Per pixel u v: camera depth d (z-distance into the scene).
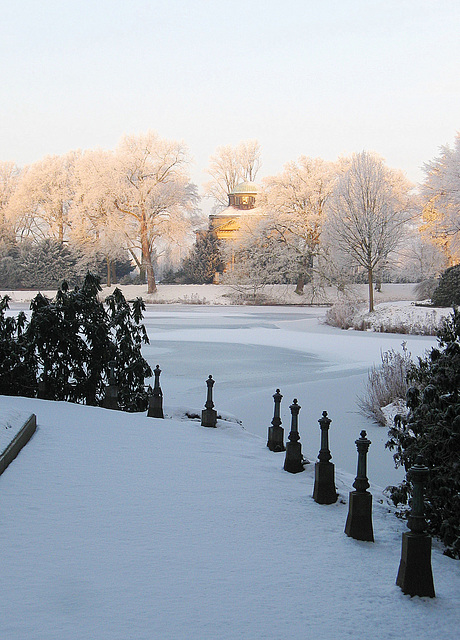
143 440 9.71
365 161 63.31
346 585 4.89
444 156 66.00
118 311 15.66
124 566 4.96
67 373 14.73
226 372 21.73
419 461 5.09
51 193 95.25
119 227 81.81
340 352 28.27
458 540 6.03
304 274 81.69
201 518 6.22
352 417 14.09
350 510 6.10
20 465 7.73
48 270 92.56
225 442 10.16
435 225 63.53
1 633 3.86
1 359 14.49
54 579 4.66
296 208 80.88
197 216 87.31
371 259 59.91
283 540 5.80
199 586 4.68
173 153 83.44
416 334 39.12
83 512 6.17
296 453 8.44
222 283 89.25
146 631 3.97
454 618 4.47
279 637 4.00
